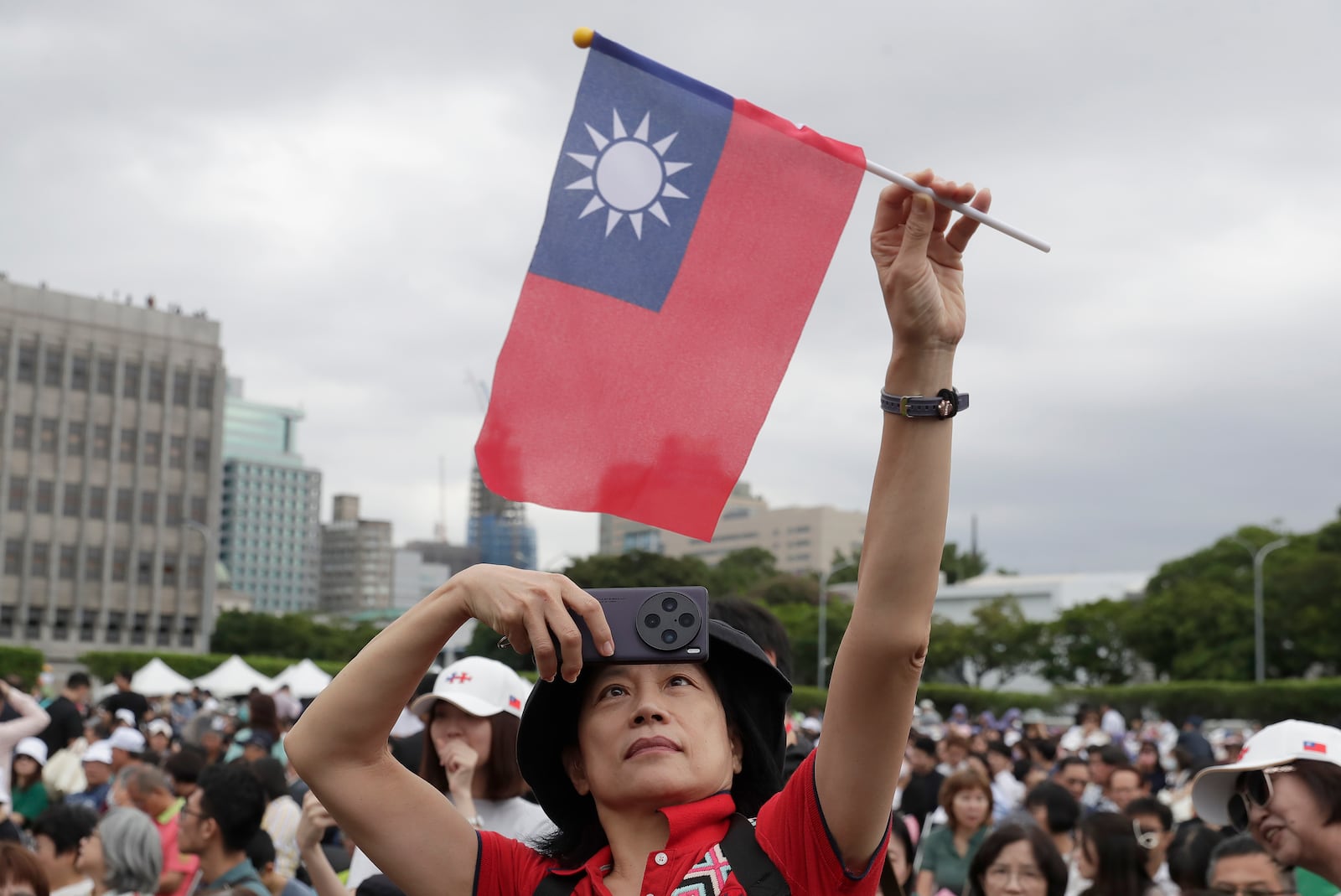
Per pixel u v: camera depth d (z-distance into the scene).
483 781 4.86
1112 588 119.19
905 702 2.19
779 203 2.73
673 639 2.24
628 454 2.67
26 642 96.69
